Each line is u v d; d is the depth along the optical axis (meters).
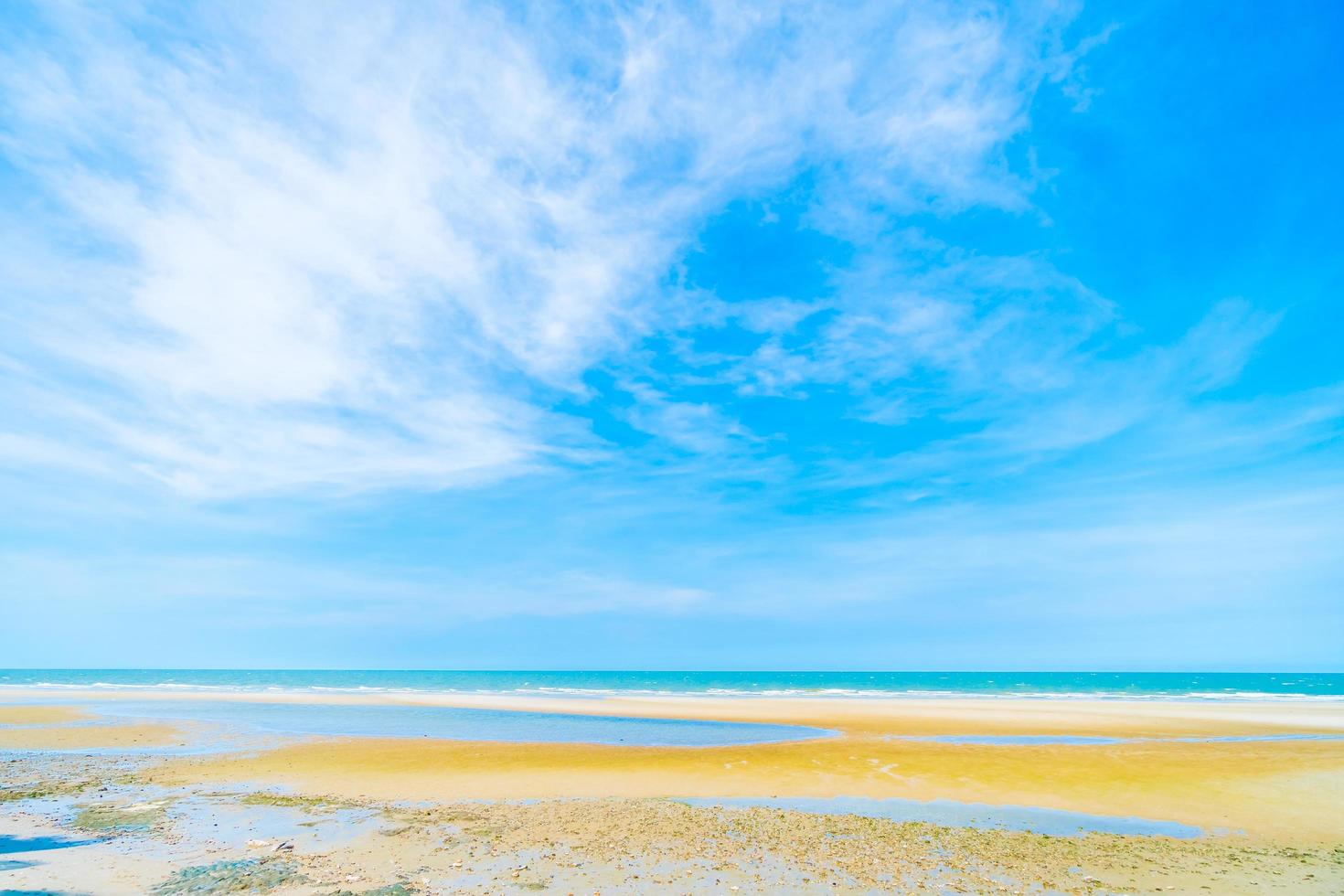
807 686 126.06
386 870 12.05
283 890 10.95
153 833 14.22
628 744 28.66
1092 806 17.81
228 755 25.05
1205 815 17.02
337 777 20.98
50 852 12.66
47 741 28.55
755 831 15.09
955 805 17.95
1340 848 14.30
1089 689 103.38
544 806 17.25
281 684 108.81
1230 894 11.59
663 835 14.67
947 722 36.41
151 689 71.00
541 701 54.12
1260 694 72.62
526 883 11.55
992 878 12.23
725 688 111.88
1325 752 26.39
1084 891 11.66
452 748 27.19
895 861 13.09
